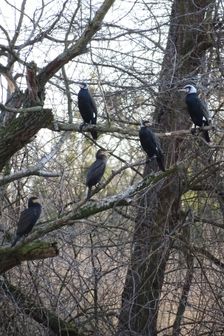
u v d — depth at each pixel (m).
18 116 9.38
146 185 9.28
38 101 9.54
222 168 12.58
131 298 11.84
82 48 9.48
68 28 11.11
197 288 12.30
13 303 10.85
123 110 12.75
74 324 11.83
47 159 9.81
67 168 12.59
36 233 8.79
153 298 12.09
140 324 12.56
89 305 12.15
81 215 8.86
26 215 8.95
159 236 12.47
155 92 11.98
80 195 12.44
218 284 12.18
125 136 12.00
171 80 11.62
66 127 10.33
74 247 11.73
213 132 12.58
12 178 9.43
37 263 11.17
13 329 10.91
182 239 12.55
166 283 12.45
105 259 12.55
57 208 11.48
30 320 11.16
